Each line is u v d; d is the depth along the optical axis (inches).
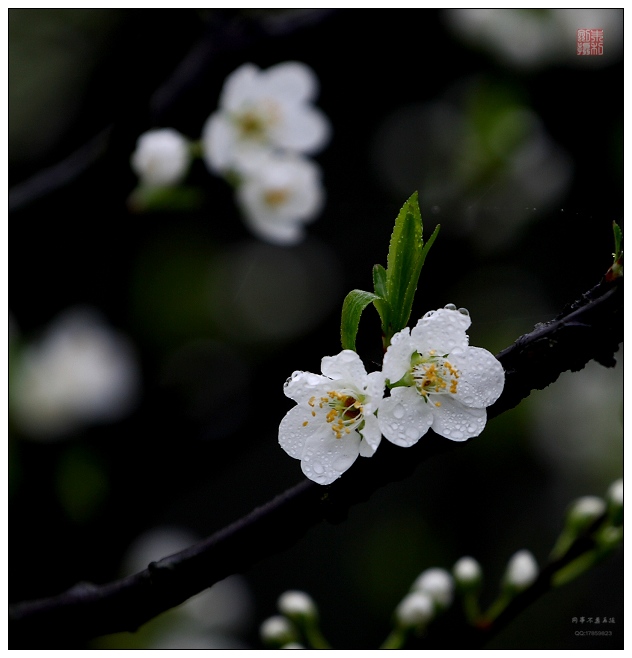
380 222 45.2
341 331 23.6
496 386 23.6
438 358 23.7
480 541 44.4
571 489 44.9
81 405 38.8
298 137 34.0
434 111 45.4
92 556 38.0
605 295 23.6
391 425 23.5
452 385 23.6
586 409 44.0
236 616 40.2
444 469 45.4
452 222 41.0
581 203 40.3
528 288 38.7
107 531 38.5
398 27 44.2
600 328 23.6
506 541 44.3
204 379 43.5
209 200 41.6
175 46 40.3
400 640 27.2
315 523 23.9
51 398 38.4
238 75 33.1
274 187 33.2
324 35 43.8
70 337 40.3
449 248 39.8
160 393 42.2
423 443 23.7
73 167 37.4
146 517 39.5
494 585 43.4
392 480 23.8
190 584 24.2
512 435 43.6
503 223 40.2
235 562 24.1
